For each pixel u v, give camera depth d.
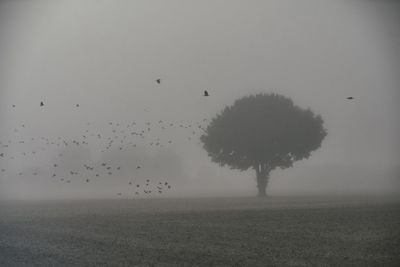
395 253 21.14
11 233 30.11
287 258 20.09
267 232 28.84
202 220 37.25
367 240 25.02
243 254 21.09
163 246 23.58
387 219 35.28
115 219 39.06
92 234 28.86
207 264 19.00
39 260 20.41
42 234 29.31
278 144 76.88
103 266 18.94
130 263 19.39
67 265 19.28
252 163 80.62
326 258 20.05
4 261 20.39
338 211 43.31
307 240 25.19
